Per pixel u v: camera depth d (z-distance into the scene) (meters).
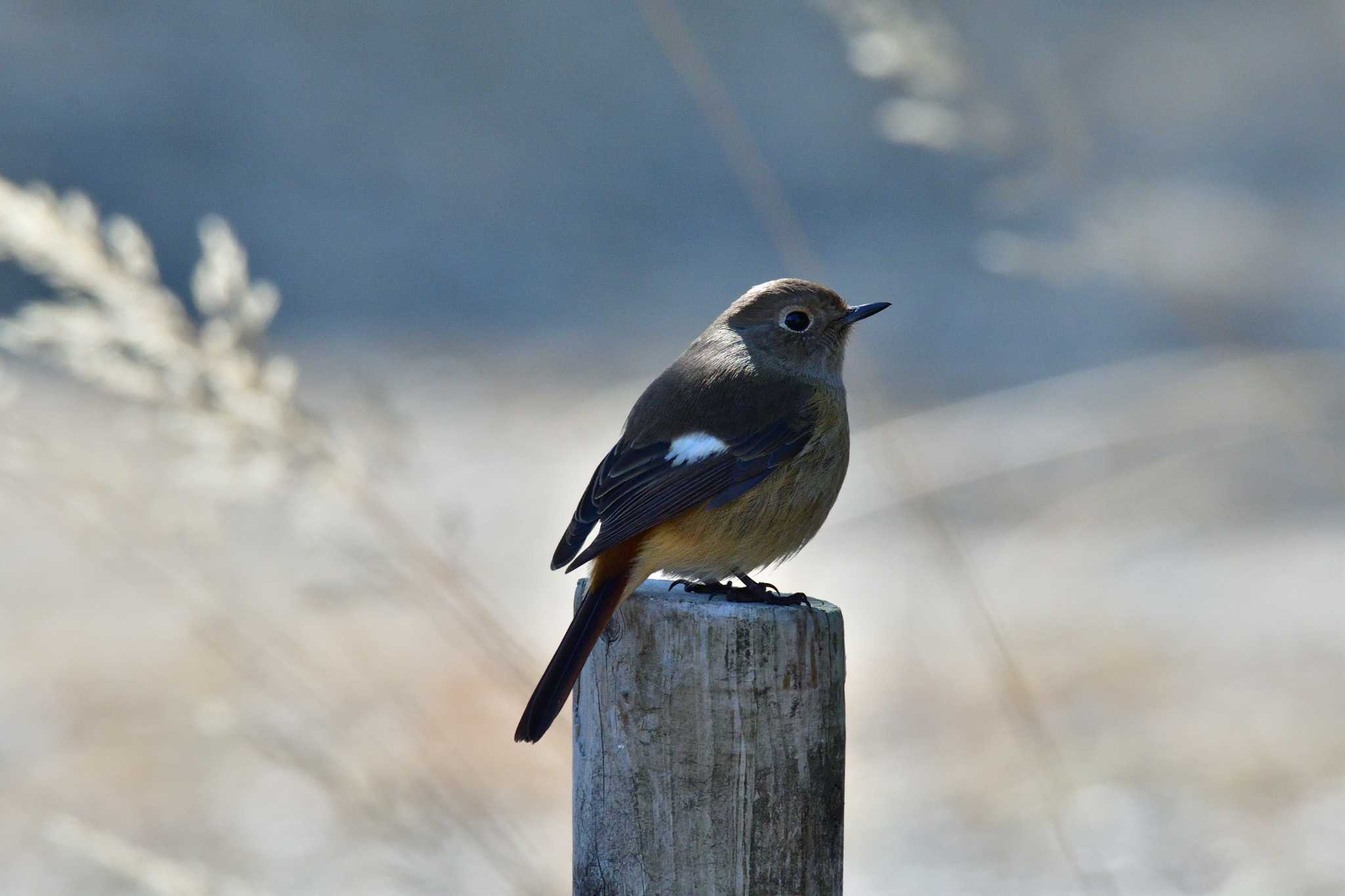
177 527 7.80
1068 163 9.04
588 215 35.94
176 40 38.47
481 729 12.80
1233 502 18.17
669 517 7.43
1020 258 9.66
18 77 36.94
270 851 10.90
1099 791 11.25
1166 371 12.73
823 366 8.32
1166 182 29.78
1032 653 14.17
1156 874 10.23
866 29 8.55
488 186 36.75
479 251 34.25
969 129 8.75
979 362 26.42
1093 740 12.14
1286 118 33.97
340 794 7.62
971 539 16.92
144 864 7.58
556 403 25.28
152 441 7.66
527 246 34.59
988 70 8.99
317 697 8.15
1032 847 10.79
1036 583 15.78
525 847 8.52
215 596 8.02
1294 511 18.03
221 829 11.42
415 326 30.56
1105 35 33.41
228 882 7.75
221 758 12.80
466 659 13.55
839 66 38.62
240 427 7.16
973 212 33.88
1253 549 17.33
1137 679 13.55
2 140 35.44
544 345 29.14
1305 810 10.95
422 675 13.37
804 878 5.88
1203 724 12.52
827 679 5.89
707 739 5.82
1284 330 20.66
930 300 30.06
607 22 41.03
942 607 15.29
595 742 6.05
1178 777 11.55
